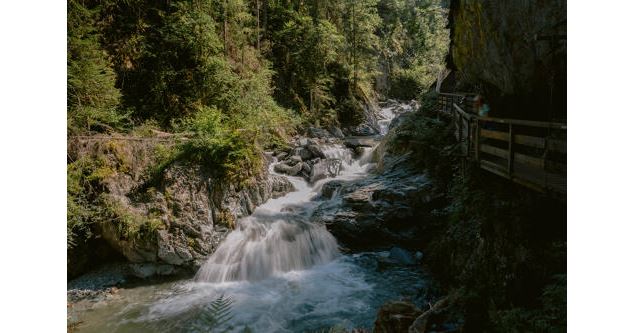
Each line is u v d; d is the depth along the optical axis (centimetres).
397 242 1046
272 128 1719
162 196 958
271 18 2616
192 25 1531
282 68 2509
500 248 605
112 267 941
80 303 798
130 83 1455
